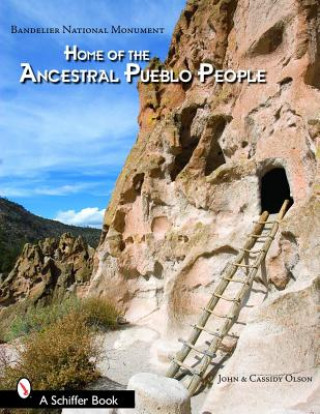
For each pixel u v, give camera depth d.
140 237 12.16
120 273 12.61
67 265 17.53
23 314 15.55
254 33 9.59
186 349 7.73
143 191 11.86
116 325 11.18
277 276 7.70
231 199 9.75
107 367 8.75
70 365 7.63
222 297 8.02
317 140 7.89
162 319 10.17
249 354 6.36
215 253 9.50
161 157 11.77
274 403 5.93
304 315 6.42
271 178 11.20
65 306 12.17
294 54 8.73
